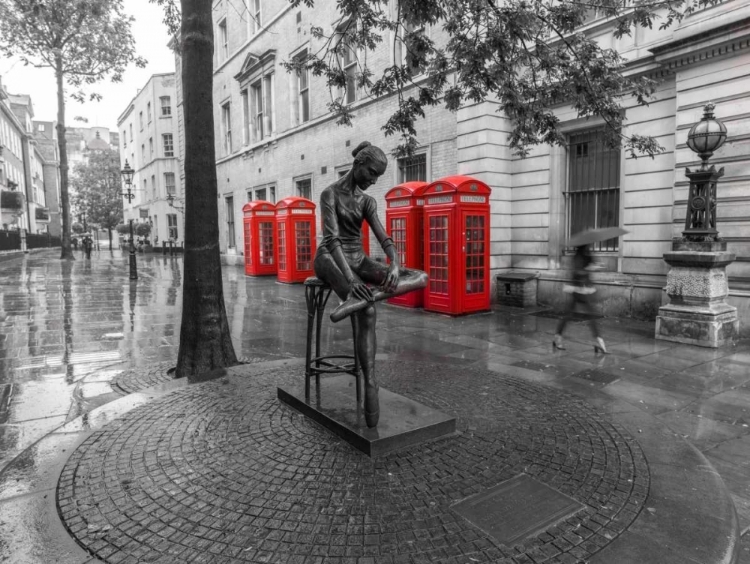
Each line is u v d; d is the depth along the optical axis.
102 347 7.68
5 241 33.31
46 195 76.81
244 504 2.91
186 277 6.23
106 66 29.55
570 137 10.95
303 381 5.14
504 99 6.40
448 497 2.96
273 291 15.38
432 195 10.63
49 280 18.56
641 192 9.52
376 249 15.34
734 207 7.86
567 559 2.39
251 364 6.11
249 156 24.55
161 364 6.69
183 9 6.12
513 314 10.52
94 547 2.53
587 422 4.16
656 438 3.84
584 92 6.21
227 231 28.02
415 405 4.23
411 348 7.41
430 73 6.79
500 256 11.91
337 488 3.07
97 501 2.97
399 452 3.57
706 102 8.13
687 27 8.20
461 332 8.65
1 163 38.97
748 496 3.22
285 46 20.58
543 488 3.05
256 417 4.29
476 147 11.49
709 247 7.41
